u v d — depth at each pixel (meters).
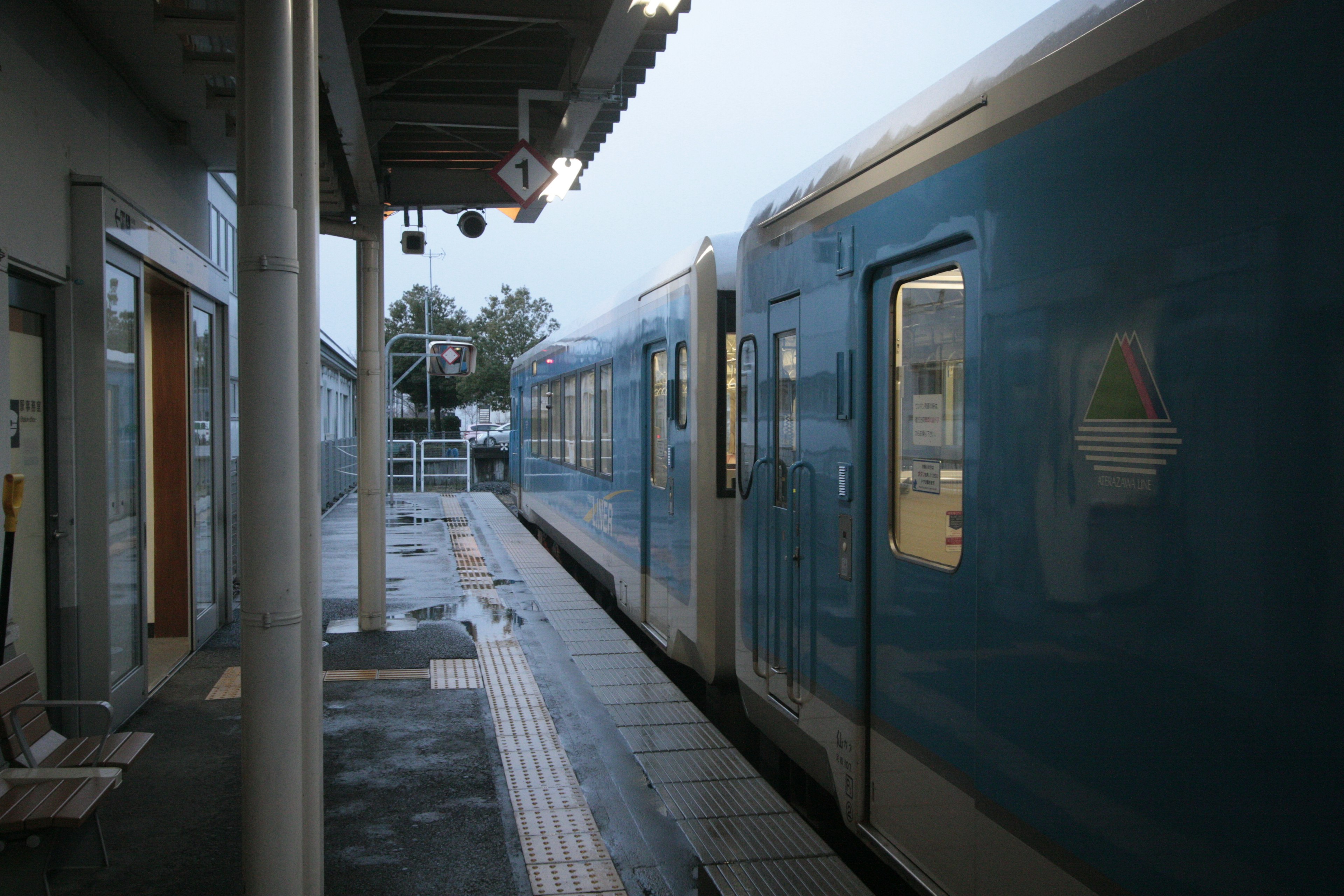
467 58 6.94
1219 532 2.24
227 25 5.29
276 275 3.18
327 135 7.16
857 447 4.12
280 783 3.24
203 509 8.28
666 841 4.49
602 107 6.96
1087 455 2.69
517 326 62.75
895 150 3.82
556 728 6.10
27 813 3.58
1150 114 2.49
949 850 3.40
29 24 5.08
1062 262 2.81
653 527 8.04
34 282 5.30
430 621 9.38
